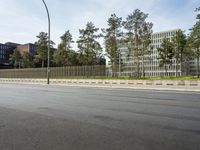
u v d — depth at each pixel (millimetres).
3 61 128250
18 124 7246
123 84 31703
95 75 45406
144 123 7305
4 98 14867
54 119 7980
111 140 5488
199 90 22188
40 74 53875
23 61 91125
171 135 5902
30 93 18875
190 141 5387
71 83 38781
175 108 10469
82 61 58406
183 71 95000
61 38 64500
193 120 7738
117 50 51844
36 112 9414
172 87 25594
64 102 12734
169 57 63500
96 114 8906
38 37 70062
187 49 52406
